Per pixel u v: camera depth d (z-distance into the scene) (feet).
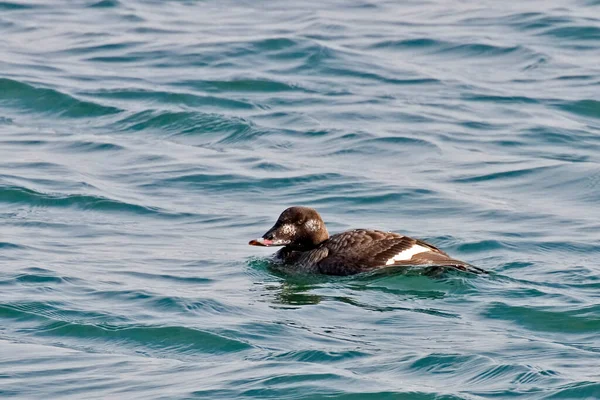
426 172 66.33
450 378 38.96
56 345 42.47
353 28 96.22
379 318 44.50
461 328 43.37
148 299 46.83
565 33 93.09
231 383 38.68
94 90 81.46
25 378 39.42
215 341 42.42
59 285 48.47
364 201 61.62
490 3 102.32
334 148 70.64
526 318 44.27
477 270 49.26
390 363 40.04
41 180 64.34
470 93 81.00
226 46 91.09
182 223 58.39
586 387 37.70
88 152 70.33
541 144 71.31
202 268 51.44
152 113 77.05
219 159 68.85
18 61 87.86
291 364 40.16
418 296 46.85
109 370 40.16
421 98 80.07
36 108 78.95
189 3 104.68
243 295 47.55
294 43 91.09
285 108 78.18
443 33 94.12
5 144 71.61
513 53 89.10
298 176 65.51
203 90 81.56
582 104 78.59
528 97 80.02
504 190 63.26
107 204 60.64
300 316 44.86
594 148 70.64
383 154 69.51
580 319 43.96
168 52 90.27
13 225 57.47
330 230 57.36
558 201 61.52
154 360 41.09
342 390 37.96
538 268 50.49
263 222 58.44
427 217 59.06
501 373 39.04
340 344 41.86
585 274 49.44
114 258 52.60
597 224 57.26
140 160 68.64
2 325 44.21
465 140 71.82
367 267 49.37
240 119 75.97
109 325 44.06
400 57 88.94
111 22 98.63
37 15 100.53
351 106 78.23
